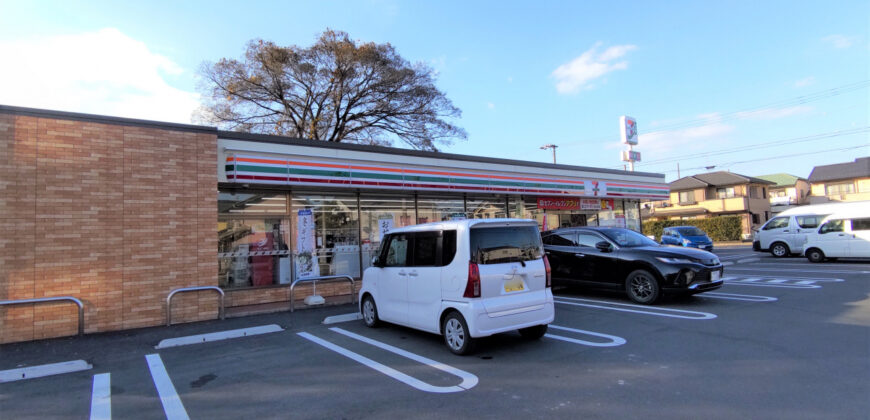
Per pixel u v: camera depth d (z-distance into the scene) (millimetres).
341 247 11742
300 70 23250
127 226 8180
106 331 7844
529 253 6379
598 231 10188
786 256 18812
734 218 34219
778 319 7273
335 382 4977
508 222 6285
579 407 4035
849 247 15633
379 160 11820
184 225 8727
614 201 19453
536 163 15703
